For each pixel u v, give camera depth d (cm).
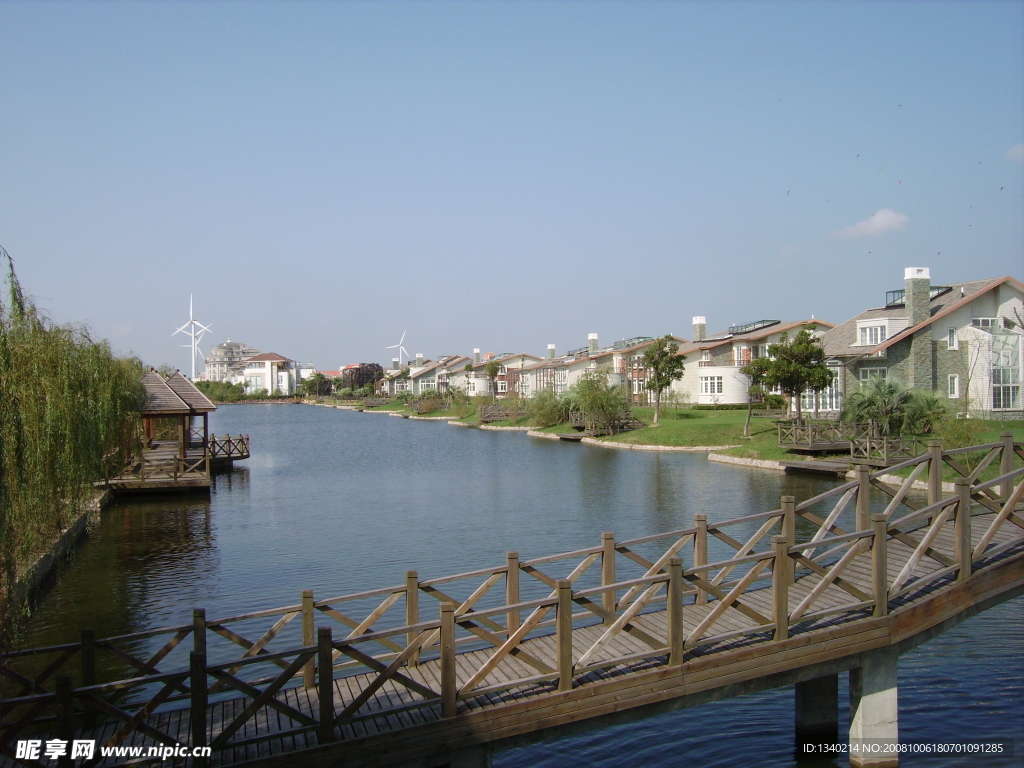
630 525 2572
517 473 4078
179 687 905
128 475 3497
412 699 885
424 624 842
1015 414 4394
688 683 917
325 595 1816
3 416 1255
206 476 3459
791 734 1108
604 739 1109
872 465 3203
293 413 13438
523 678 897
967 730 1076
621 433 5825
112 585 1902
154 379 3675
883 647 993
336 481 3928
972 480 1064
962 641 1390
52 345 1827
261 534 2530
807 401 5331
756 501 2920
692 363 7481
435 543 2359
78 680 1275
